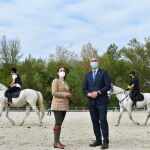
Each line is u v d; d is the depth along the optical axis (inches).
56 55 2842.0
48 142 452.4
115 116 1218.6
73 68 2817.4
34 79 2406.5
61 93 402.9
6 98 719.1
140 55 2674.7
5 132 579.2
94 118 417.4
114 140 473.4
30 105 718.5
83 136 525.3
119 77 2768.2
